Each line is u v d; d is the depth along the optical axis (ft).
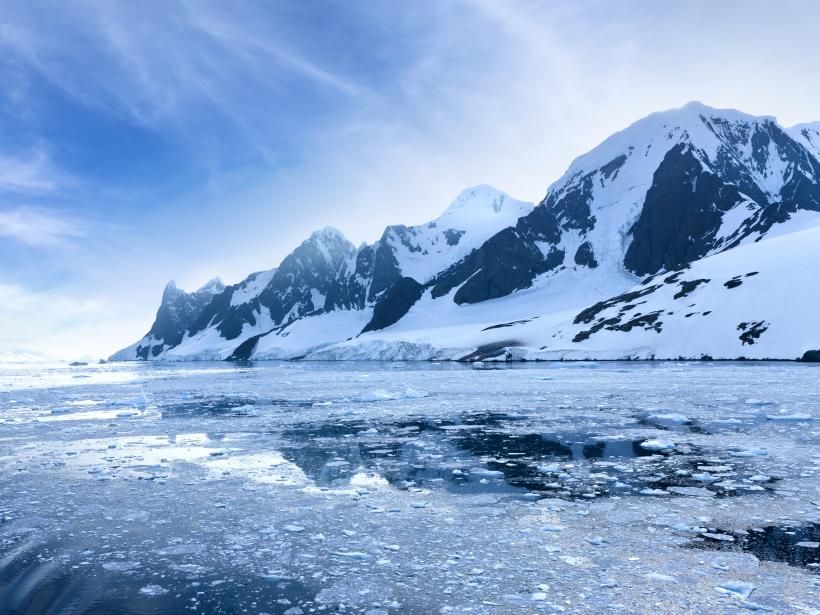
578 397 115.55
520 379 177.99
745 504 39.27
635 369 217.36
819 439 62.75
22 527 38.52
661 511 38.37
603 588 26.53
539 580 27.73
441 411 99.55
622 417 84.64
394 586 27.71
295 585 28.27
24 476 55.01
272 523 38.47
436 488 46.78
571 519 37.45
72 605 26.40
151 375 325.01
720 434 67.67
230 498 45.14
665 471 49.98
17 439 80.74
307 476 52.37
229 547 34.01
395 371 265.13
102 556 32.91
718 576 27.43
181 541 35.24
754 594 25.22
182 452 66.28
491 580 27.96
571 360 326.24
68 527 38.42
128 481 51.80
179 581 29.09
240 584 28.58
